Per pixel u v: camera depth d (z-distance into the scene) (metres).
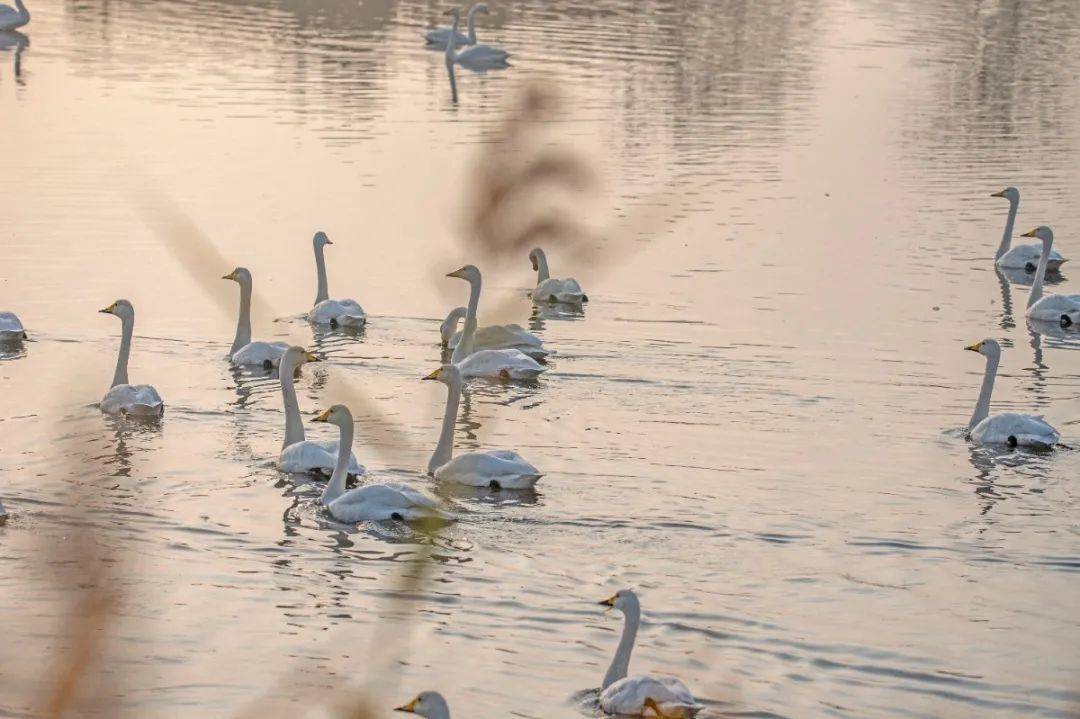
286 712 14.61
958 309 32.53
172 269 32.94
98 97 50.62
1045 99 57.28
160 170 41.19
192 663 15.61
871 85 58.75
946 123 52.50
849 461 22.88
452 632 16.69
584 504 20.67
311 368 27.44
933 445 23.84
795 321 30.77
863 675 15.95
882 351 29.03
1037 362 29.11
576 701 15.13
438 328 30.25
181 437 23.34
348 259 34.41
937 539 19.84
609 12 76.50
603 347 28.86
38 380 25.86
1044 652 16.61
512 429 24.14
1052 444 23.69
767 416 24.98
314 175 41.47
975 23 77.00
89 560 6.45
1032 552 19.48
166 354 27.81
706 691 15.38
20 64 56.28
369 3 78.06
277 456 22.59
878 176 44.50
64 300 30.55
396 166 42.69
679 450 23.17
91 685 14.19
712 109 52.84
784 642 16.64
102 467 21.73
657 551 19.16
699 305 31.78
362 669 15.64
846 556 19.20
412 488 20.20
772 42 67.94
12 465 21.59
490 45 62.91
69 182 39.53
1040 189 43.81
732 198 41.00
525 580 18.09
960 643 16.77
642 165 43.84
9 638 15.37
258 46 62.44
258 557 18.64
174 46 61.56
